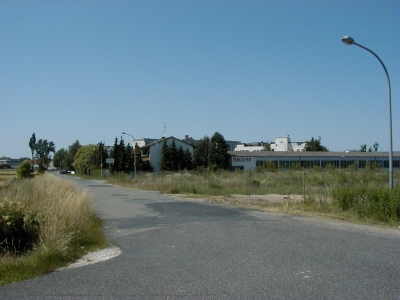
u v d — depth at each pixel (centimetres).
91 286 589
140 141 11581
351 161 8131
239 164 8094
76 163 9600
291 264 696
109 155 8225
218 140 8150
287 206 1598
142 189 3278
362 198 1405
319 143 11400
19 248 822
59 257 761
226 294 535
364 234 1009
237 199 2184
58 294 553
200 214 1505
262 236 991
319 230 1079
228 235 1016
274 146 12019
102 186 3931
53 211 980
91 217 1289
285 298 515
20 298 538
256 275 627
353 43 1364
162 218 1409
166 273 655
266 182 3269
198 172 5606
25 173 4269
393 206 1231
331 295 525
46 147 17175
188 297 525
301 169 6172
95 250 878
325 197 1672
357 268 665
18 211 859
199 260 743
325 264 693
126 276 643
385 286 563
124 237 1039
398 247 841
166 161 7750
